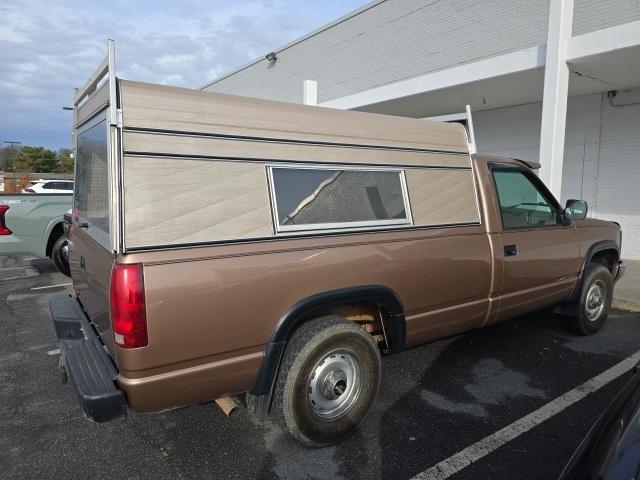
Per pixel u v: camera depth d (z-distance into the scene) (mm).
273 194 2797
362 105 12234
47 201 8172
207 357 2525
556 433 3236
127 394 2375
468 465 2889
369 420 3391
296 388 2803
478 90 10094
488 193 3994
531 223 4426
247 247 2635
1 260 10344
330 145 3119
